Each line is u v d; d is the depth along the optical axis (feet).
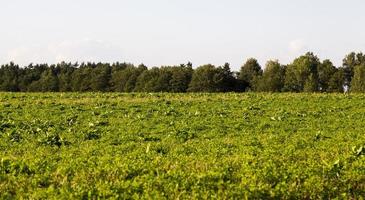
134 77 463.01
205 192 40.52
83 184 41.63
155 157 57.26
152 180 42.70
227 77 431.02
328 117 116.47
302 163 53.83
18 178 44.21
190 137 87.40
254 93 175.73
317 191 43.42
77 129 95.61
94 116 114.83
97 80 467.52
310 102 145.69
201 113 120.47
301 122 108.17
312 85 402.11
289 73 421.59
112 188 40.68
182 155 60.80
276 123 105.81
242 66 485.56
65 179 43.06
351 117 117.08
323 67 426.10
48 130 93.04
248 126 101.76
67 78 494.18
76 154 64.03
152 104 137.80
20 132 88.69
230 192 40.60
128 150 68.80
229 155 61.52
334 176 48.19
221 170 47.06
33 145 75.36
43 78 510.58
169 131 93.61
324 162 52.39
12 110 121.08
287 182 45.14
